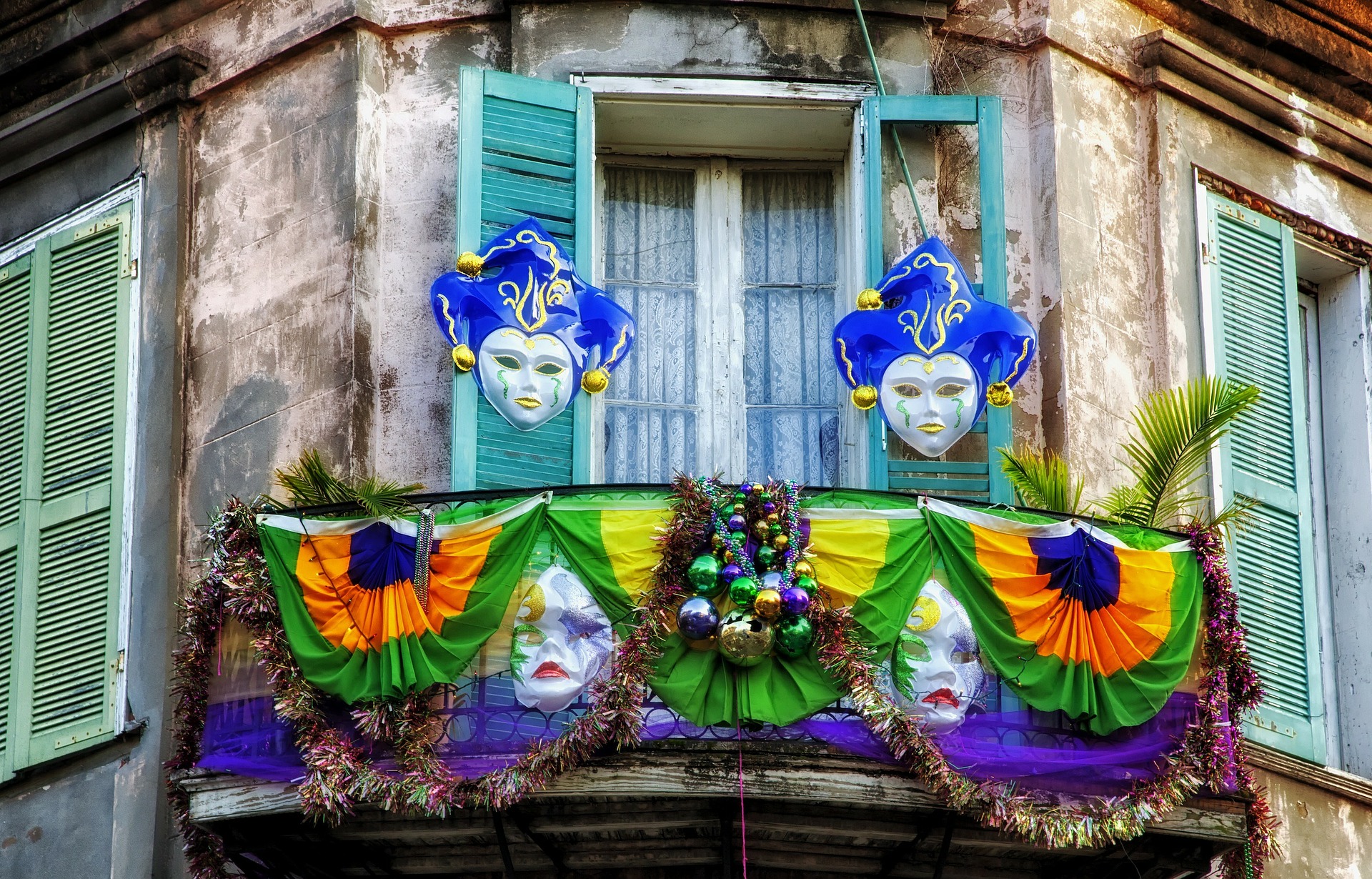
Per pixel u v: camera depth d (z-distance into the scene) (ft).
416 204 38.73
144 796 36.99
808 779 33.01
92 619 38.40
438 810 32.58
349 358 37.50
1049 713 34.30
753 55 39.17
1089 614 34.40
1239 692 34.78
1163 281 39.81
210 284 39.42
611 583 33.73
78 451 39.50
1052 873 35.58
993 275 38.09
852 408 38.42
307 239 38.65
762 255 39.65
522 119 38.11
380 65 39.52
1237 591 38.73
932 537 34.37
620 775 32.89
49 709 38.22
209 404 38.70
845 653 33.37
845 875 35.27
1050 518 34.73
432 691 33.53
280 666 33.42
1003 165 39.47
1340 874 38.37
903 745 33.01
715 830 34.06
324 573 33.94
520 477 36.47
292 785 33.37
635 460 38.52
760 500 34.06
